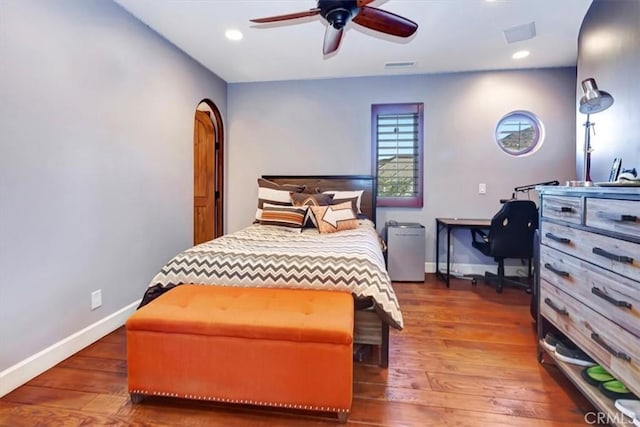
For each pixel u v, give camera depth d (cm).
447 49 334
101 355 213
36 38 188
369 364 204
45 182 195
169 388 162
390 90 415
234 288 197
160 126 304
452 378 189
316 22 278
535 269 260
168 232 317
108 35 241
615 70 213
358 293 190
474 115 403
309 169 432
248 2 249
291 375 153
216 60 362
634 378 127
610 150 219
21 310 181
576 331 165
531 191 396
